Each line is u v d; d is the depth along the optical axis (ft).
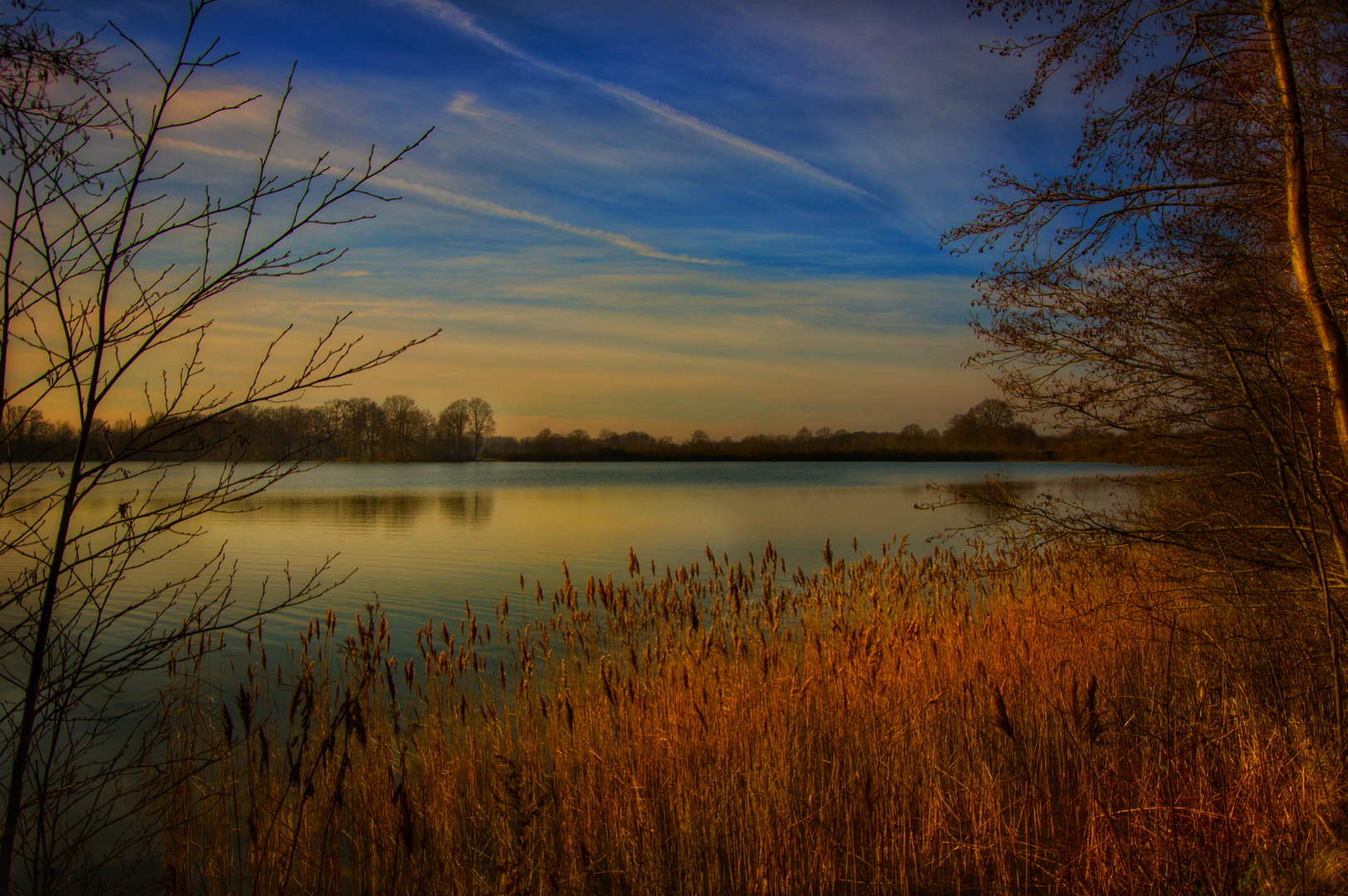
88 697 25.72
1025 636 25.66
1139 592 22.00
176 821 16.15
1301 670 19.52
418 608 44.45
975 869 16.52
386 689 24.57
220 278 10.12
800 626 29.35
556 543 74.33
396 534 82.28
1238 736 16.65
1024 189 21.35
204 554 65.51
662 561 61.62
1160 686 21.57
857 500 127.65
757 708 20.88
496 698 25.35
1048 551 23.61
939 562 33.12
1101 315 21.07
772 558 28.14
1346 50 19.27
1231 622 22.50
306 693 14.75
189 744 18.79
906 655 23.52
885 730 20.47
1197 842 13.71
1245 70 19.70
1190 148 20.51
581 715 22.13
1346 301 18.98
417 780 19.66
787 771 18.35
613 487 179.32
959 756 19.94
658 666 23.65
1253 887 13.19
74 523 68.80
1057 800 18.76
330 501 137.49
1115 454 24.22
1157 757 16.74
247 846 17.57
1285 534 20.53
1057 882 14.66
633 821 17.57
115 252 9.59
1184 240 20.85
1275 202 19.92
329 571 57.52
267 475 10.87
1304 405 19.92
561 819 17.61
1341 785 15.14
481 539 77.15
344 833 17.67
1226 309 20.33
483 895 15.70
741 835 16.94
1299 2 18.33
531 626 30.96
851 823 17.76
